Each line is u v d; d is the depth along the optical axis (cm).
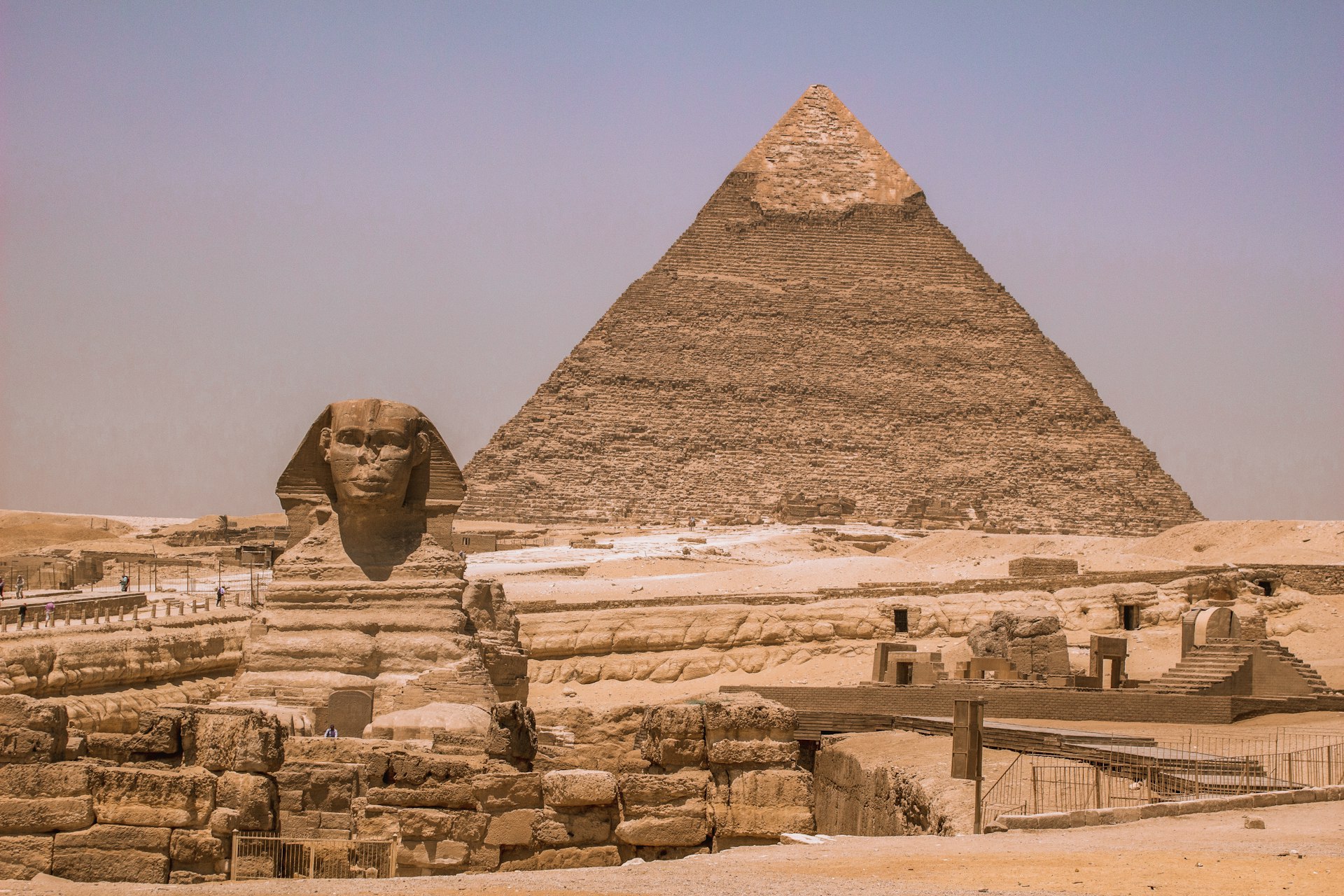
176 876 3566
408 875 3625
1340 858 3278
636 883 3045
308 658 5825
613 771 5106
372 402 6150
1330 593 12125
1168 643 10912
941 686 8175
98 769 3638
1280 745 6066
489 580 6862
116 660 6812
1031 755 5509
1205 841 3528
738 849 3562
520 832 3697
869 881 3048
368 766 3778
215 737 3706
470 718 4944
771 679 10206
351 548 6103
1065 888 2988
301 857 3578
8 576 15562
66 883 3356
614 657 10444
